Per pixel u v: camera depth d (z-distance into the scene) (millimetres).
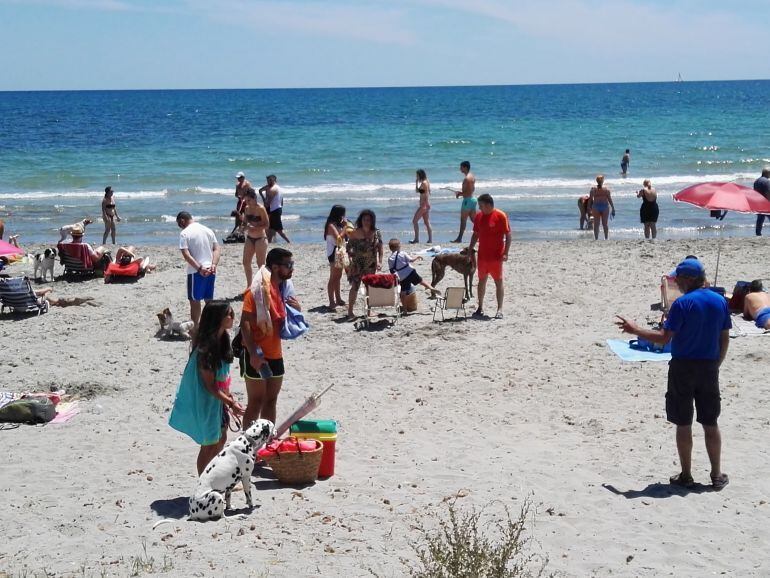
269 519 6613
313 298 14703
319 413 9320
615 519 6574
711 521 6480
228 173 40812
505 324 12758
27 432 8953
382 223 26938
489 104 127375
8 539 6297
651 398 9531
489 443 8398
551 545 6141
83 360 11453
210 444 6941
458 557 5195
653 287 15117
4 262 16531
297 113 102188
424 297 14625
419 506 6867
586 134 62719
